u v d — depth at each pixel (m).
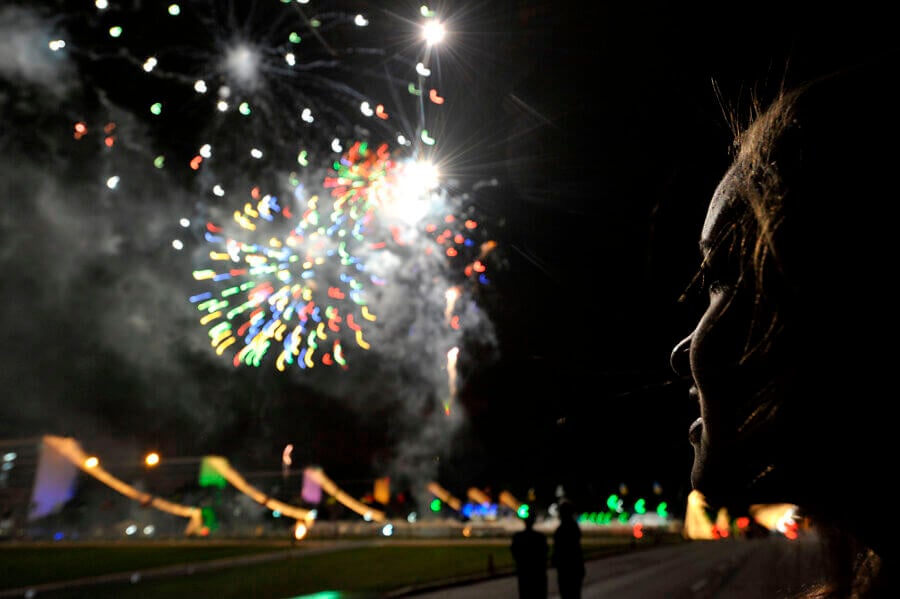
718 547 31.36
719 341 0.49
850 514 0.44
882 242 0.44
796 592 0.54
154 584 16.03
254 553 26.00
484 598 13.97
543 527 30.20
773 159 0.50
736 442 0.47
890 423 0.42
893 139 0.46
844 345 0.43
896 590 0.45
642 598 13.25
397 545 31.41
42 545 30.20
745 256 0.49
